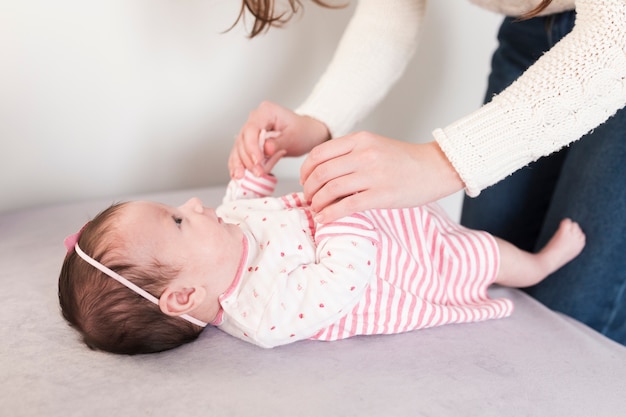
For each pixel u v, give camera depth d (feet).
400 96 5.91
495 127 2.68
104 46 4.60
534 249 4.59
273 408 2.48
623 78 2.61
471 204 4.95
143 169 5.06
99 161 4.89
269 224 3.27
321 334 3.06
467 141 2.68
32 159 4.66
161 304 2.89
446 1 5.70
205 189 4.95
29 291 3.33
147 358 2.85
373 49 4.03
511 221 4.77
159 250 2.95
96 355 2.83
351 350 2.99
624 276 3.84
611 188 3.75
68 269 2.95
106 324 2.85
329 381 2.68
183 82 4.95
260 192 3.77
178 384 2.62
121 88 4.76
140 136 4.95
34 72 4.46
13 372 2.64
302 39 5.24
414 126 6.10
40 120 4.59
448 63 5.97
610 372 2.92
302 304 2.96
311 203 2.73
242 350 2.96
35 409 2.42
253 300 3.01
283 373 2.74
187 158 5.18
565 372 2.88
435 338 3.14
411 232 3.44
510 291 3.82
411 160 2.67
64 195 4.85
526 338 3.20
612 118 3.69
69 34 4.47
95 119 4.76
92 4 4.47
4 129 4.50
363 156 2.60
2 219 4.31
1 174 4.59
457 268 3.50
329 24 5.30
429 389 2.66
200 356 2.88
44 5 4.34
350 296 2.97
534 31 4.26
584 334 3.29
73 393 2.53
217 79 5.06
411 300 3.20
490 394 2.66
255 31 3.76
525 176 4.61
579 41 2.61
